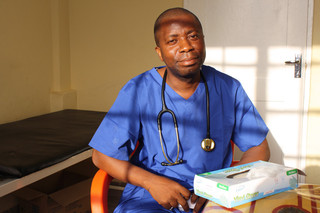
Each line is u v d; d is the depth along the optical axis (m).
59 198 2.09
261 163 1.11
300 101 2.66
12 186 1.53
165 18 1.22
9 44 2.59
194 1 2.79
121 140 1.26
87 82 3.13
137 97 1.31
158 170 1.30
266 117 2.75
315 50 2.59
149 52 2.92
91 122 2.54
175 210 1.18
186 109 1.29
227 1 2.73
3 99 2.56
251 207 0.91
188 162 1.29
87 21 3.05
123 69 3.02
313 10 2.55
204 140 1.28
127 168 1.23
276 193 0.99
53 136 2.16
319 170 2.68
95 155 1.31
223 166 1.37
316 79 2.61
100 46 3.05
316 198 0.96
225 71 2.80
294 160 2.72
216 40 2.79
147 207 1.19
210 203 0.95
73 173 2.71
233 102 1.37
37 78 2.87
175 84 1.29
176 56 1.19
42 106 2.94
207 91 1.31
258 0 2.66
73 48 3.13
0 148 1.90
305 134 2.67
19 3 2.66
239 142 1.41
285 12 2.62
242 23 2.72
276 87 2.70
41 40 2.90
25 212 2.18
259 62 2.72
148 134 1.30
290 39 2.62
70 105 3.08
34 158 1.73
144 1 2.88
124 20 2.95
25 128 2.36
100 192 1.24
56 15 2.99
